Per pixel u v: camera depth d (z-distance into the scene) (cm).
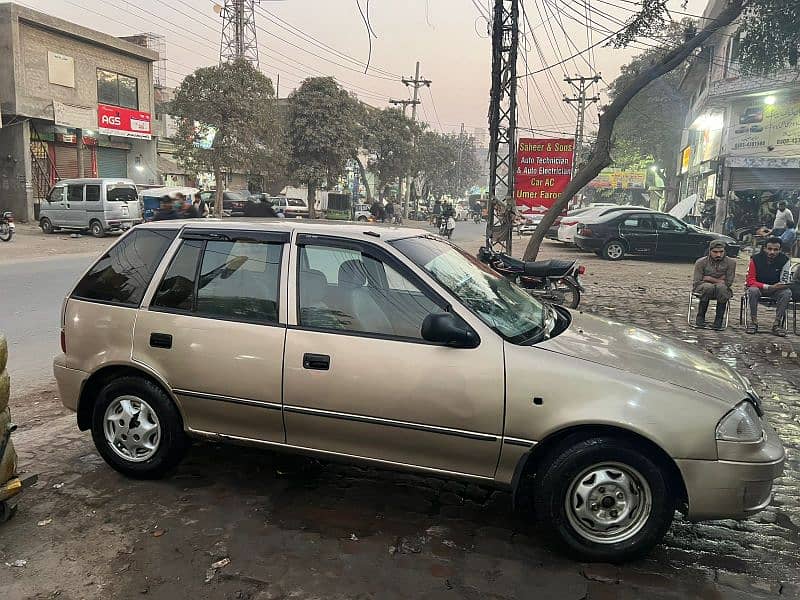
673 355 339
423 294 333
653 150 3825
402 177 4375
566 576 297
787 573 305
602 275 1466
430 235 418
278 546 318
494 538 330
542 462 311
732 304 1081
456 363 312
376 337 329
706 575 301
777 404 556
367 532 334
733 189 2159
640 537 299
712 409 291
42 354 677
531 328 345
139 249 392
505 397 305
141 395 375
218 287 365
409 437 323
